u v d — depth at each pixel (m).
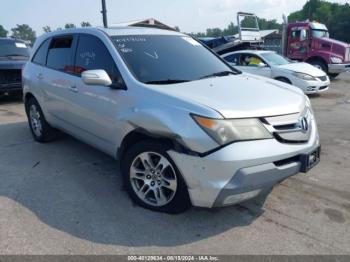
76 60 4.74
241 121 3.12
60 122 5.29
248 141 3.10
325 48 16.41
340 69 16.08
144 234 3.27
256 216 3.56
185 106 3.24
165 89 3.57
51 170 4.79
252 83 4.04
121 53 4.11
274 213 3.62
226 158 3.00
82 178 4.51
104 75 3.82
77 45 4.80
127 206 3.77
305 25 16.95
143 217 3.55
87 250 3.05
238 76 4.38
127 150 3.91
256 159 3.06
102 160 5.13
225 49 16.48
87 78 3.81
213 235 3.26
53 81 5.16
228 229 3.34
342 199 3.93
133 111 3.62
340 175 4.59
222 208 3.70
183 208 3.46
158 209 3.61
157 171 3.55
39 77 5.56
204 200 3.16
